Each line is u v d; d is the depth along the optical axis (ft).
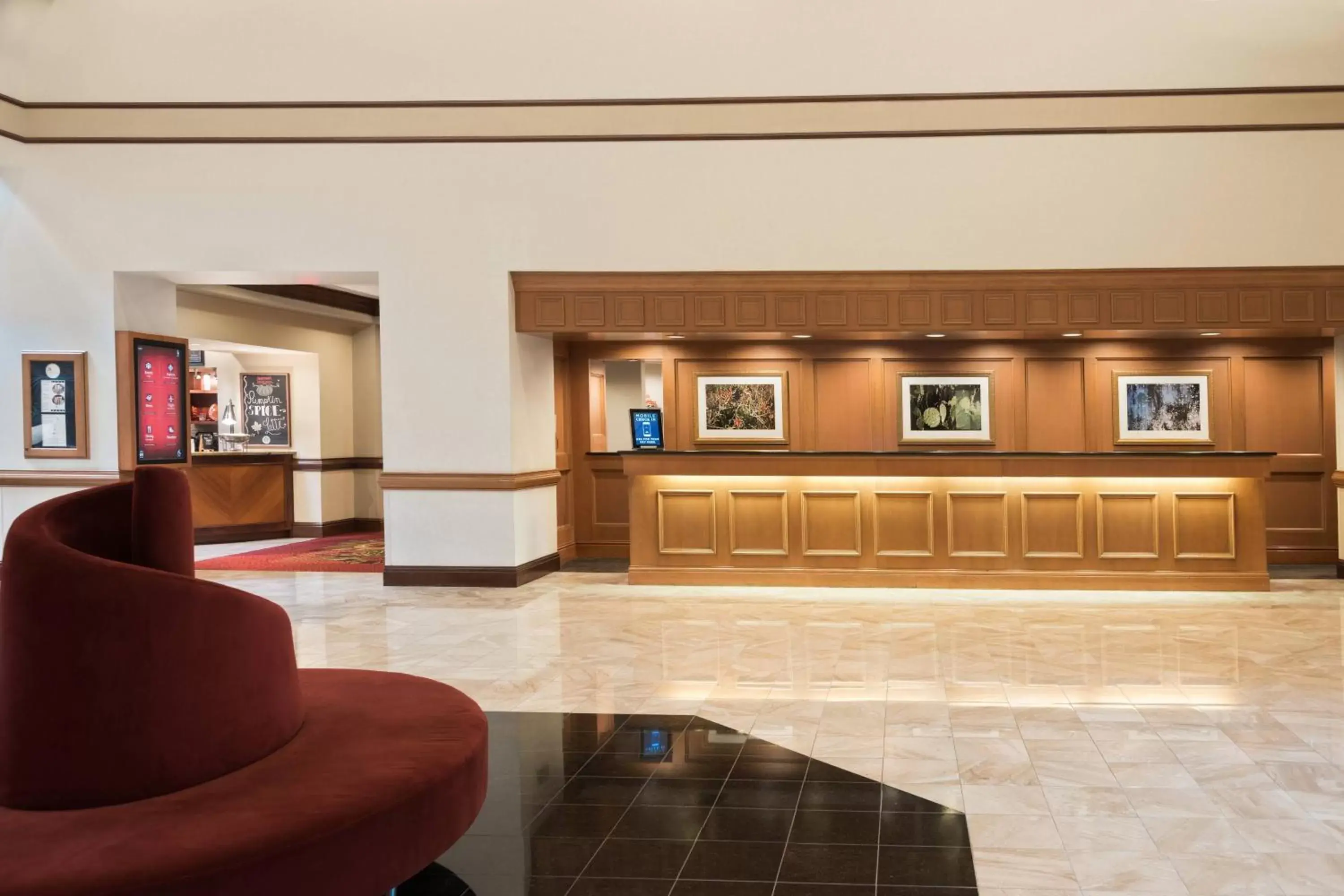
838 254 29.91
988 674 19.47
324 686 13.15
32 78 29.99
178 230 30.58
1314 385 33.45
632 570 30.53
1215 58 28.32
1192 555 28.32
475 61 29.68
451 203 30.45
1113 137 29.09
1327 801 12.67
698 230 30.17
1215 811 12.41
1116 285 29.63
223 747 9.80
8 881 7.61
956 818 12.37
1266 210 28.81
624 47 29.32
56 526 10.46
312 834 8.52
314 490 46.52
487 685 19.08
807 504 29.58
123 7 28.99
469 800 10.47
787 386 35.17
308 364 46.42
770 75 29.45
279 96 30.19
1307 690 18.01
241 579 33.01
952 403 34.63
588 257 30.32
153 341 31.42
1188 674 19.27
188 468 33.04
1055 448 34.30
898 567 29.22
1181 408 33.86
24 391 30.68
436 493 30.73
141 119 30.35
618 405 41.01
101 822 8.66
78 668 9.20
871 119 29.55
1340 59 28.04
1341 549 30.94
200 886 7.81
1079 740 15.34
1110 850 11.31
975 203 29.55
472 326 30.53
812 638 22.93
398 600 28.55
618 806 13.07
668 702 17.84
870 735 15.76
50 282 30.73
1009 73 29.01
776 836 11.98
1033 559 28.73
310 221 30.60
